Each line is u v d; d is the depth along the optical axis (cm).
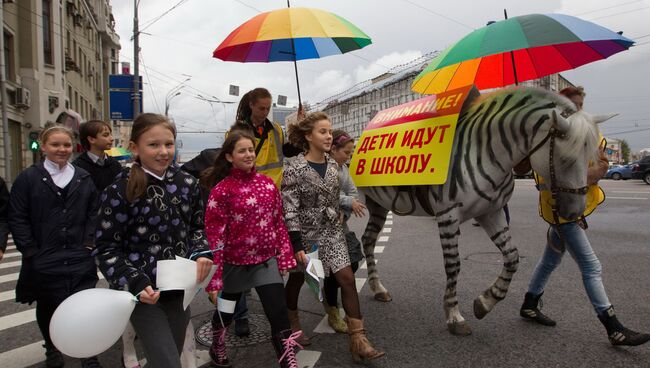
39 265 346
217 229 307
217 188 312
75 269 354
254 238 310
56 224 351
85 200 365
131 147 246
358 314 343
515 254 387
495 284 394
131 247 242
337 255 349
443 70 418
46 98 2292
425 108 429
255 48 477
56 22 2438
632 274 570
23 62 2166
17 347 423
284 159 425
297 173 351
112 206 234
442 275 608
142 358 375
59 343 212
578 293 496
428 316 447
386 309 474
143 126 241
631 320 411
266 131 419
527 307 418
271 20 389
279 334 298
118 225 235
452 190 375
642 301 463
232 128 383
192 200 263
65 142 361
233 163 316
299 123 367
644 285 520
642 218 1077
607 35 329
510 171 374
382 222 512
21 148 2136
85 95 3469
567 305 458
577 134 326
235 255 312
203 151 432
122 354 386
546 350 355
